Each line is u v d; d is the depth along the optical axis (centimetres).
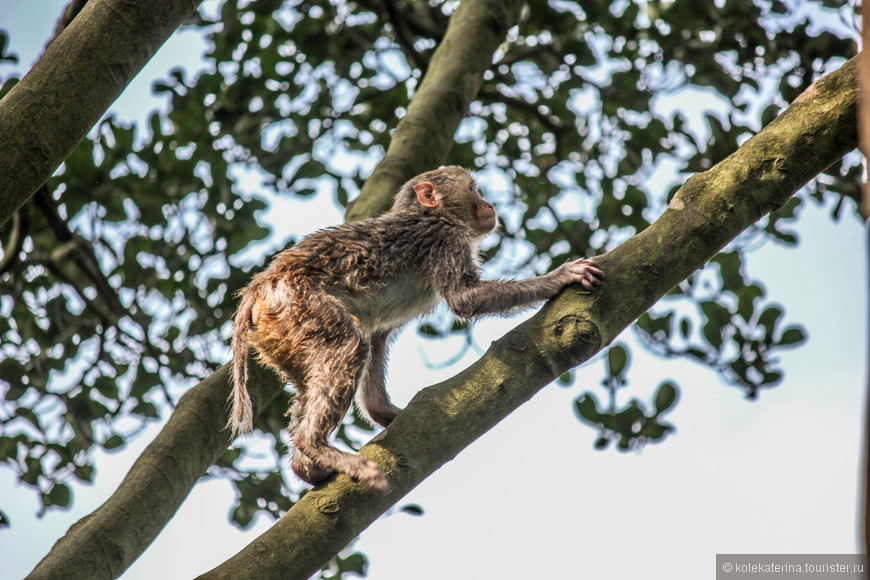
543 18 1830
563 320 866
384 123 1848
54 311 1633
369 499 820
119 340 1614
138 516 1023
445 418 838
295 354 1076
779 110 1598
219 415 1156
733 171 894
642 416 1498
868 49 415
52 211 1502
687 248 884
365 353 1055
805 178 890
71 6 1190
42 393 1586
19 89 842
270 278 1111
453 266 1194
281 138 1791
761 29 1731
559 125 1864
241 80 1738
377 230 1201
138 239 1628
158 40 898
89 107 855
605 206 1742
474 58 1591
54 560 952
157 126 1644
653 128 1791
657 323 1560
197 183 1647
